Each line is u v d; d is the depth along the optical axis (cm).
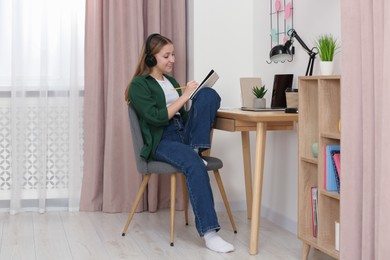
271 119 304
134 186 410
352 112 232
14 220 390
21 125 410
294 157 355
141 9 404
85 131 413
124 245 328
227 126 331
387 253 211
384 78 209
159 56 353
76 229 365
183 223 381
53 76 414
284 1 362
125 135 407
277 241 335
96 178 414
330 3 311
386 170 210
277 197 377
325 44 288
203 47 404
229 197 414
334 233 280
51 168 420
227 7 407
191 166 321
